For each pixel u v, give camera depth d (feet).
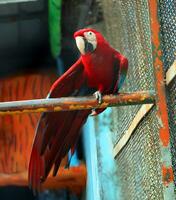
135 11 15.84
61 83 13.76
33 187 14.26
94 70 13.91
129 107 16.93
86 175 24.38
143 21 14.85
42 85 29.55
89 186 23.30
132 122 16.37
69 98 12.54
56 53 28.81
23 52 30.99
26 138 27.61
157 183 13.67
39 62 31.17
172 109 13.12
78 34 14.16
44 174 14.32
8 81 30.01
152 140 14.05
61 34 26.58
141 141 15.47
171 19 13.17
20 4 26.11
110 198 20.81
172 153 13.20
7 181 25.67
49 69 30.78
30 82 29.73
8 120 28.12
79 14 23.89
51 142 14.19
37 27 28.53
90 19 23.61
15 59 31.22
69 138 14.29
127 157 17.88
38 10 26.91
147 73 14.44
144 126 14.96
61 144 14.33
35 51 30.96
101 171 21.43
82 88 14.30
